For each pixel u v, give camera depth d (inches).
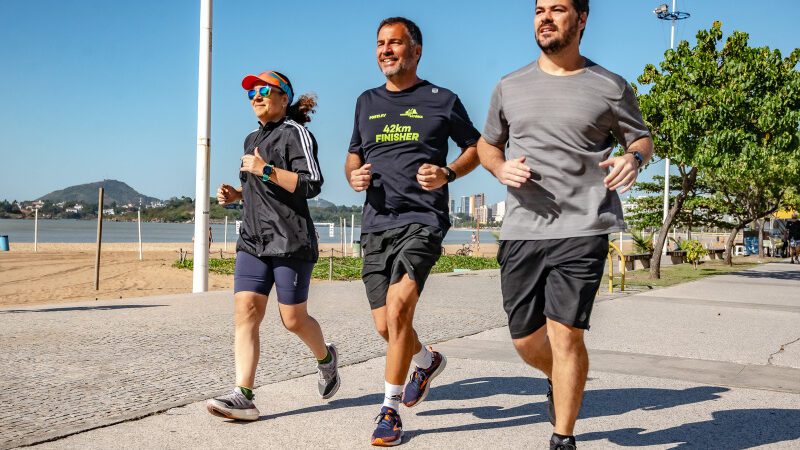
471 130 172.1
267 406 184.5
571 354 136.3
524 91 140.1
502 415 179.8
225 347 270.5
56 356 249.8
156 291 690.2
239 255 175.8
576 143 135.5
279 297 175.9
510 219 142.7
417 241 161.8
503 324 353.7
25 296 631.2
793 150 714.2
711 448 155.9
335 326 335.9
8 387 200.8
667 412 185.5
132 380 211.3
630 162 129.5
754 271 922.1
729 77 728.3
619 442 159.5
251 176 174.6
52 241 2822.3
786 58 737.0
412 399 180.1
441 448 152.9
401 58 169.3
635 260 968.3
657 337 319.0
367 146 173.0
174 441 153.8
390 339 159.3
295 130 174.2
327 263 974.4
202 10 546.3
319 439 157.2
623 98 135.5
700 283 687.1
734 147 710.5
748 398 201.9
